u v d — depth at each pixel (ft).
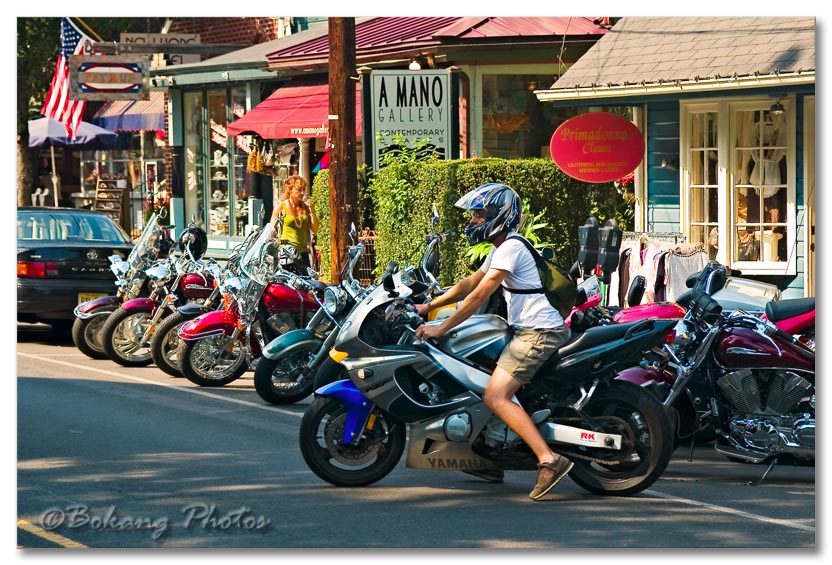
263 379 49.52
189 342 55.11
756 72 60.39
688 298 42.70
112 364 62.80
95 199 142.61
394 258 76.79
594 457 35.14
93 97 110.83
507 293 34.76
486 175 74.02
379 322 35.50
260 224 56.39
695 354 37.58
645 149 73.82
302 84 100.63
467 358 35.09
